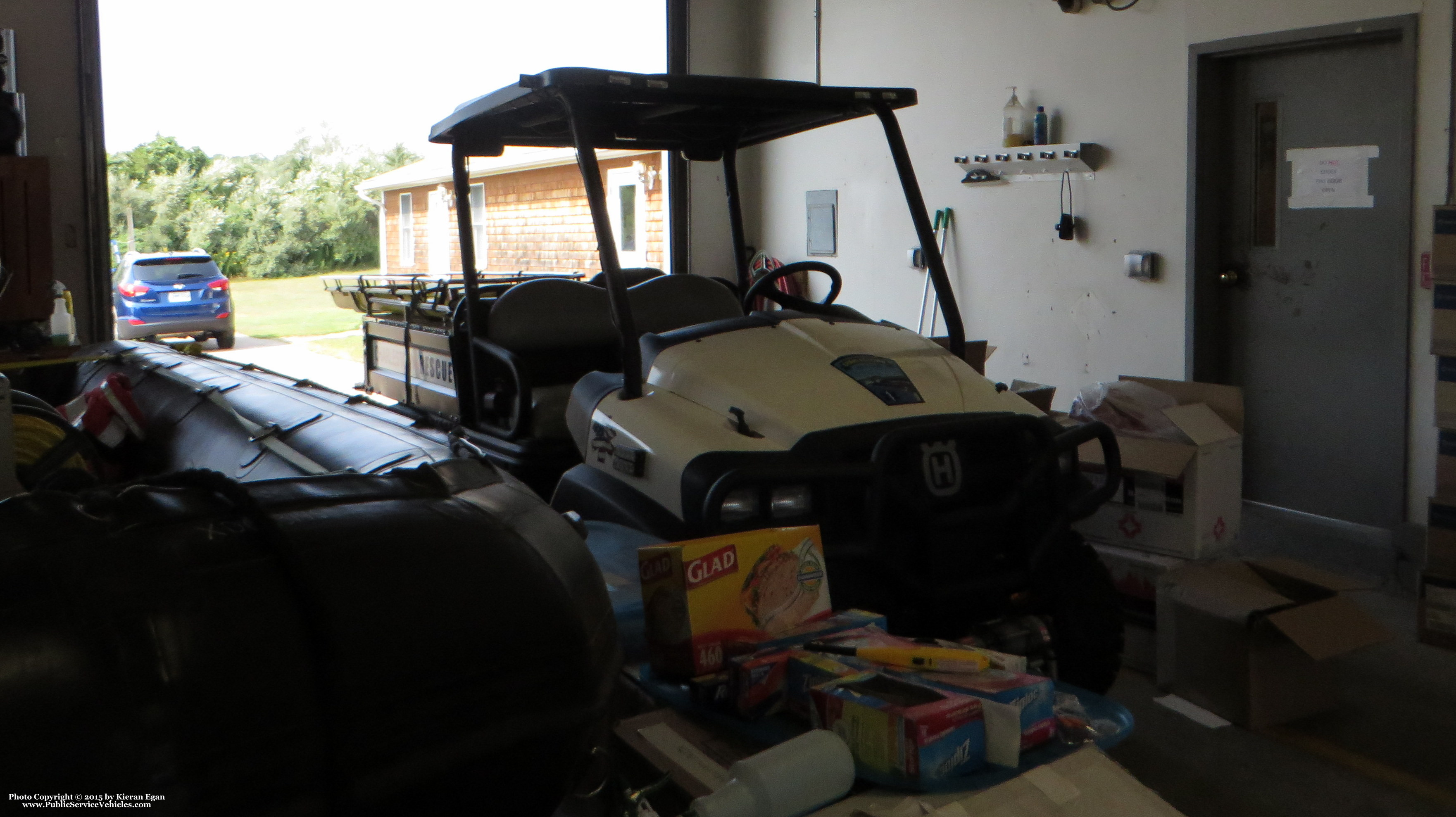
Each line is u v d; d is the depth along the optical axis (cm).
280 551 102
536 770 115
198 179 1706
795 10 750
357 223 1692
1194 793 259
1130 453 339
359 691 100
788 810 146
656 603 201
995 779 160
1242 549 456
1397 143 435
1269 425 493
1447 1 405
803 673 183
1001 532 258
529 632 114
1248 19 471
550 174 1115
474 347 391
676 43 768
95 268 592
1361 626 278
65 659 88
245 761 94
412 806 105
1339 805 253
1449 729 293
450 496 124
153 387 358
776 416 249
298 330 1270
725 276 820
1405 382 430
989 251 612
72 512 99
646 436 258
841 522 244
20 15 562
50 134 576
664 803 163
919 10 646
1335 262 461
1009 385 464
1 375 174
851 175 710
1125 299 538
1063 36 558
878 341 284
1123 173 534
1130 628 336
